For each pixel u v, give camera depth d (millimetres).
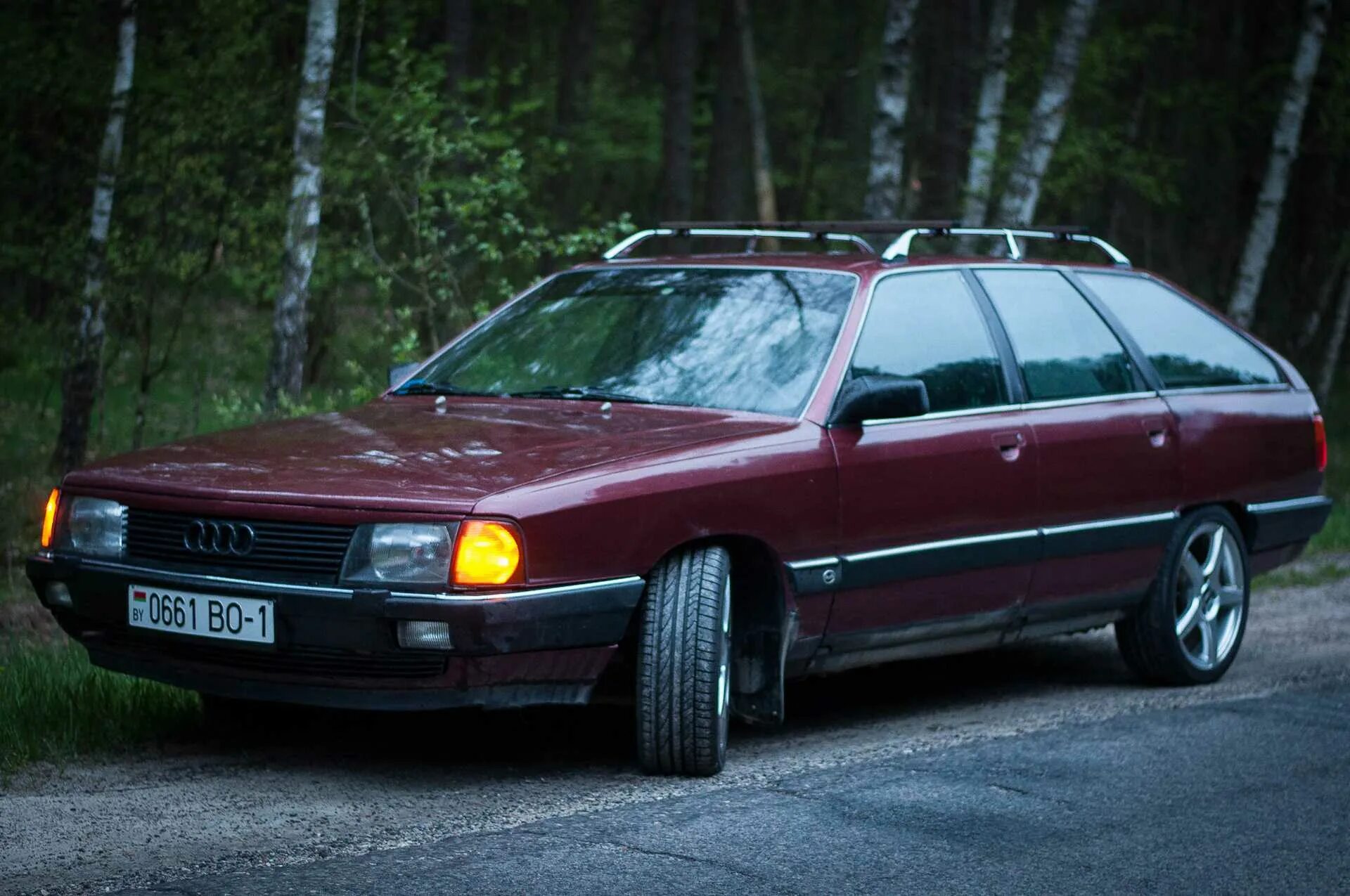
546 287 5816
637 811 4008
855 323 5102
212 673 4223
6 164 10477
